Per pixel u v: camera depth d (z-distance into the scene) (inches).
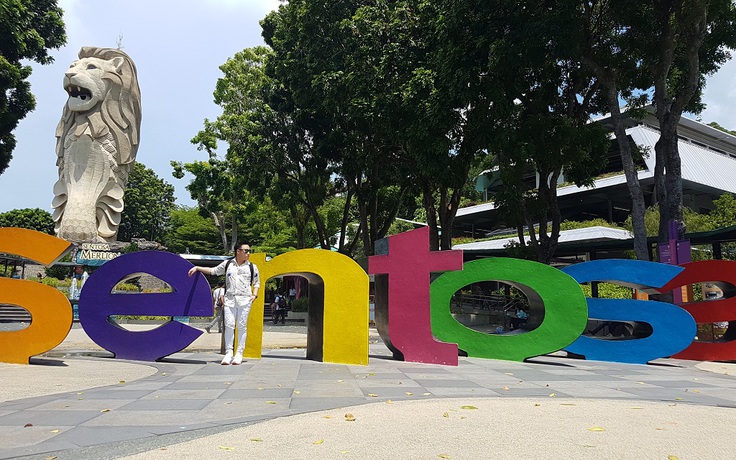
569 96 703.7
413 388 252.5
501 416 188.7
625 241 876.6
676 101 580.1
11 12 787.4
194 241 1680.6
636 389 266.5
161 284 1190.3
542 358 427.2
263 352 438.9
